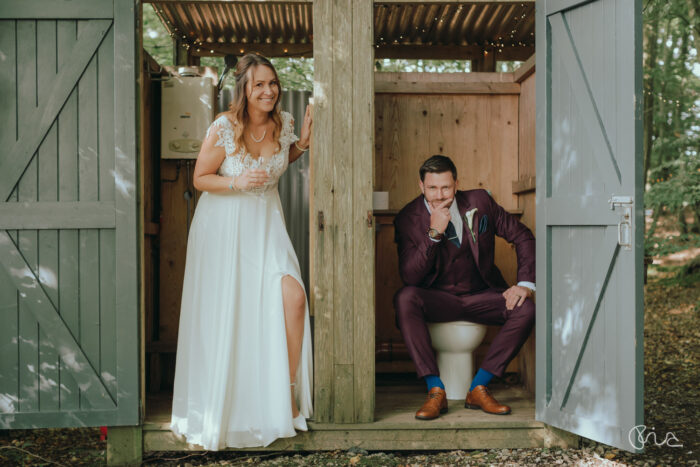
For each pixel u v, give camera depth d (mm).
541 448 3119
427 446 3094
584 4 2869
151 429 3029
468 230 3588
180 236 4195
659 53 8523
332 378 3051
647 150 8562
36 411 2961
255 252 3000
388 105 4285
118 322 2955
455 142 4309
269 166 3041
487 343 4359
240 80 2959
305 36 4574
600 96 2801
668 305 8133
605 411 2781
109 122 2963
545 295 3072
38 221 2945
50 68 2959
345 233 3035
